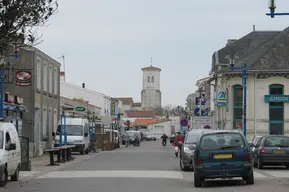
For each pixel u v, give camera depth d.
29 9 13.15
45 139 41.19
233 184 17.22
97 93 82.00
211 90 63.59
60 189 16.52
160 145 78.69
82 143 41.78
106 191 15.69
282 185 16.73
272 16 17.14
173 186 17.03
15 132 19.52
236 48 58.69
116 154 42.91
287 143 24.28
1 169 16.83
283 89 44.53
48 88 42.41
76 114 54.44
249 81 44.97
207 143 16.61
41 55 39.38
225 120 45.84
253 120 44.72
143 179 19.64
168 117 139.25
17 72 29.84
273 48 46.16
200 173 16.42
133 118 150.12
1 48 13.40
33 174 22.45
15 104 32.06
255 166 26.08
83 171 23.86
